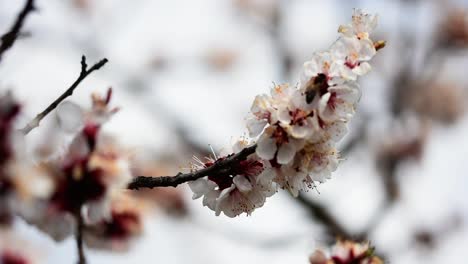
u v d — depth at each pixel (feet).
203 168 2.85
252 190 2.83
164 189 6.10
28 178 2.65
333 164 2.81
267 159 2.78
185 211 6.08
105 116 2.78
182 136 6.68
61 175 2.74
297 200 6.04
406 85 7.09
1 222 2.68
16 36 2.82
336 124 2.77
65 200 2.74
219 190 2.85
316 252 3.16
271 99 2.79
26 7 2.83
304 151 2.78
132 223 3.20
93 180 2.75
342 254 3.15
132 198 3.24
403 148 6.87
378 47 2.81
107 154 2.79
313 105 2.76
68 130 2.75
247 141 2.85
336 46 2.80
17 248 2.70
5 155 2.64
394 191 6.23
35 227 2.73
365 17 2.82
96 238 3.18
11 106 2.67
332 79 2.77
